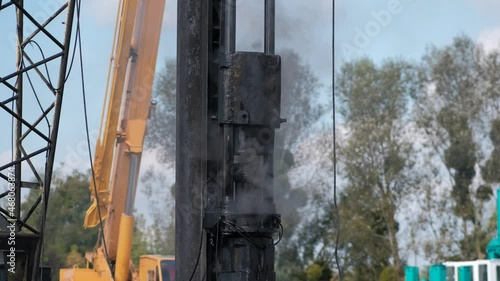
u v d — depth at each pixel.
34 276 10.80
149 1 16.39
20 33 11.59
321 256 40.47
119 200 17.41
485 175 42.47
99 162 17.30
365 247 40.94
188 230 6.62
